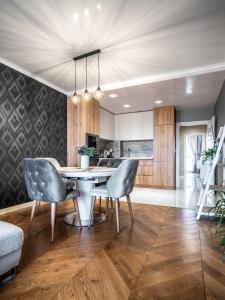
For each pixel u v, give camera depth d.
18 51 2.83
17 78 3.29
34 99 3.64
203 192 2.86
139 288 1.30
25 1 1.91
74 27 2.31
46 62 3.16
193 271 1.50
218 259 1.67
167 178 5.42
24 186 3.39
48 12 2.06
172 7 1.99
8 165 3.10
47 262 1.63
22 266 1.57
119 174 2.29
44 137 3.88
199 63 3.20
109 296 1.23
